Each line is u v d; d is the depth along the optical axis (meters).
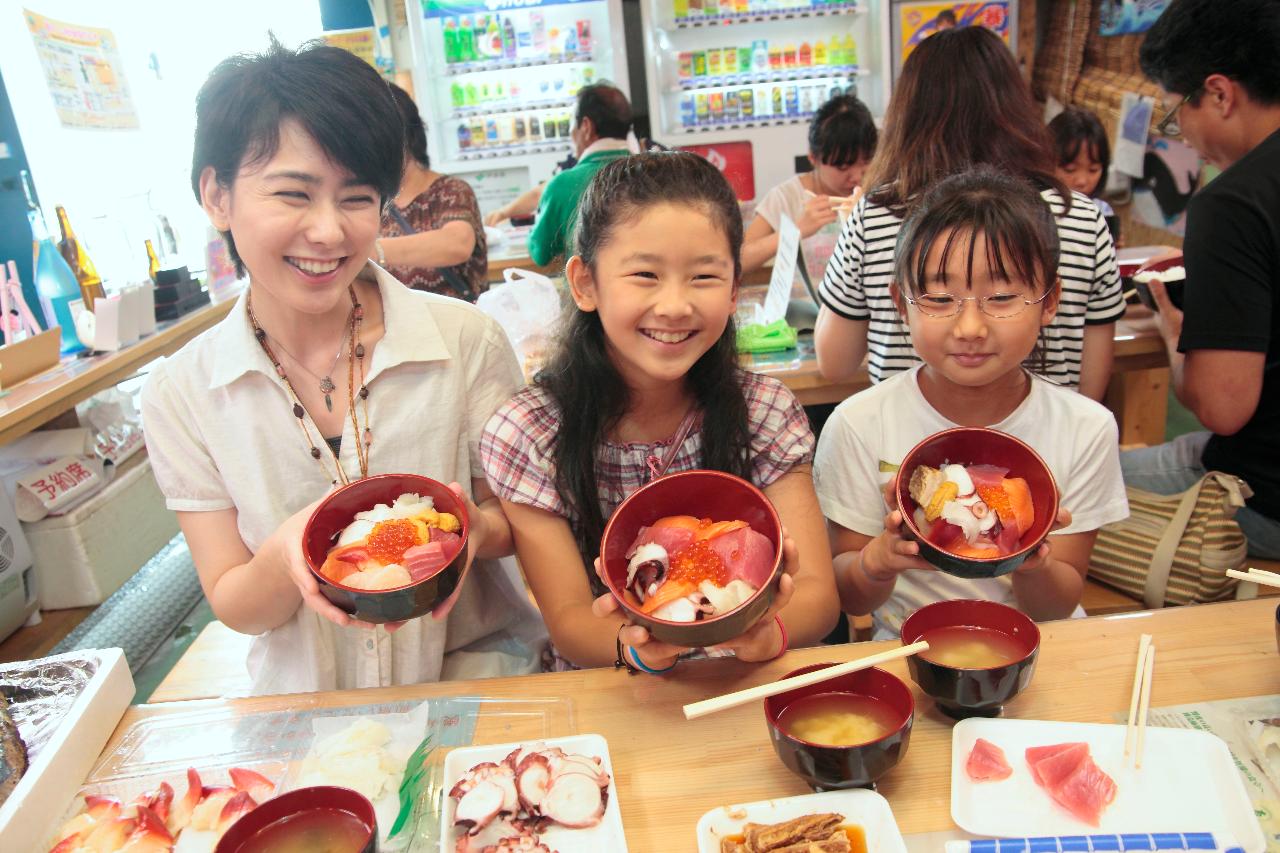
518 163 5.74
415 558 0.93
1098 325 1.85
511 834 0.85
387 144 1.13
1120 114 4.55
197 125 1.12
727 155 5.57
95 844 0.87
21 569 2.47
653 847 0.84
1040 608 1.37
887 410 1.45
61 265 2.60
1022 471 1.08
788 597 0.93
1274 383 1.71
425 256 3.01
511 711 1.02
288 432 1.29
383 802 0.91
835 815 0.81
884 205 1.86
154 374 1.29
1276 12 1.61
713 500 0.99
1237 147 1.76
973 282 1.21
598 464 1.28
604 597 0.95
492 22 5.59
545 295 2.38
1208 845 0.76
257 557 1.20
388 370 1.31
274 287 1.16
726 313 1.10
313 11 5.35
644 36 5.53
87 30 3.67
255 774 0.94
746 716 0.99
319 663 1.35
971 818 0.83
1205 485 1.68
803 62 5.51
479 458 1.40
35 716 1.02
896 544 1.11
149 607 2.86
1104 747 0.89
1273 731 0.87
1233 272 1.64
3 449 2.60
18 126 3.07
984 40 1.78
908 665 1.00
